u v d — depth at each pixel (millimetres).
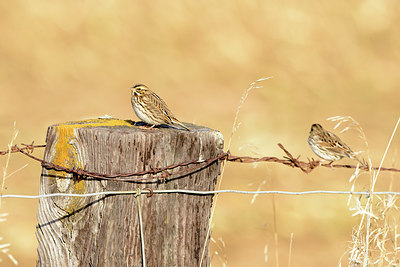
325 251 13773
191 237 6430
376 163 18109
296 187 16812
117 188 6094
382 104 26953
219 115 24250
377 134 21953
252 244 13945
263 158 7559
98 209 6148
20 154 18312
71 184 6262
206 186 6461
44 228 6359
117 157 6055
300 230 14711
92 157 6152
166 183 6230
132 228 6152
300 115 24562
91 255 6195
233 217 15109
